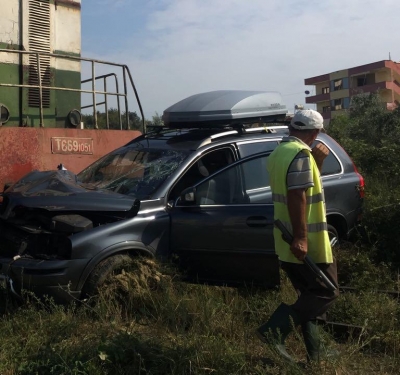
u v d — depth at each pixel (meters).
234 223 5.65
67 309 5.23
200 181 5.86
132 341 4.39
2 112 9.21
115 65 9.97
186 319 5.05
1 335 4.82
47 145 8.43
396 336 4.76
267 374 4.14
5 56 9.56
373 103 33.66
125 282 5.30
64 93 10.48
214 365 4.19
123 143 9.42
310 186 4.09
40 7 10.07
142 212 5.66
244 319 5.27
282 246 4.30
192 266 5.85
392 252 7.25
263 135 6.78
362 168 12.05
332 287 4.21
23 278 5.25
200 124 6.85
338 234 7.05
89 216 5.62
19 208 5.73
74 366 4.08
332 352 4.36
